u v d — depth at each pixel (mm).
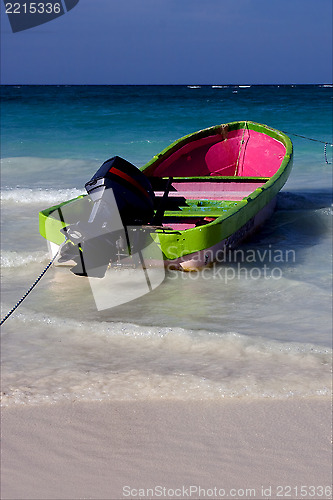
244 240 6809
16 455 2957
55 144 16922
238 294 5336
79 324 4609
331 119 23156
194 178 8023
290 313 4871
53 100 41156
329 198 9477
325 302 5090
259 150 9211
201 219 6797
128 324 4555
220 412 3312
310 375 3695
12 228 7773
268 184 7262
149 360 3994
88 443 3051
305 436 3082
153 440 3068
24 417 3283
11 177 11961
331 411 3305
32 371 3834
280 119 23500
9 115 26312
